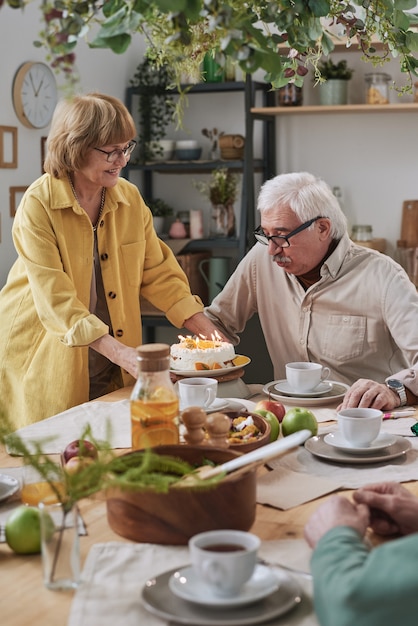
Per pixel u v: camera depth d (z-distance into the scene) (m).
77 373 2.63
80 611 1.10
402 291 2.42
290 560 1.24
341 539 1.11
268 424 1.72
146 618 1.08
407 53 2.05
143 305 4.62
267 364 2.80
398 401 2.09
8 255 4.11
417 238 4.49
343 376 2.55
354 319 2.50
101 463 1.19
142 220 2.76
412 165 4.53
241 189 4.87
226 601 1.06
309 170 4.73
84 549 1.30
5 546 1.33
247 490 1.31
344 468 1.67
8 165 4.04
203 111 4.93
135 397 1.56
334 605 1.00
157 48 1.81
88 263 2.62
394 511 1.29
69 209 2.57
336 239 2.50
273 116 4.75
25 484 1.44
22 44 4.11
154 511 1.29
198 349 2.24
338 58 4.56
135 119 5.02
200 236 4.81
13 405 2.76
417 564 0.98
